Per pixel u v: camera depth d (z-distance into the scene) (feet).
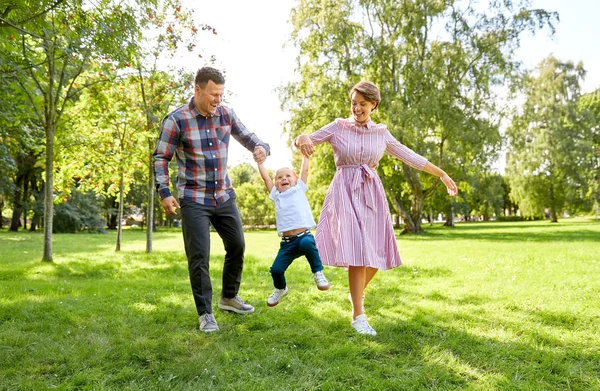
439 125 72.84
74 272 25.25
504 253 34.27
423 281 19.70
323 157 75.10
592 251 33.68
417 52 75.61
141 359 9.43
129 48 23.00
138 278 22.80
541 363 9.14
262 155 13.08
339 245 11.57
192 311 13.74
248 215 151.23
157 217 179.42
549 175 113.19
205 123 12.41
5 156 35.32
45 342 10.38
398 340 10.57
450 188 13.16
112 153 41.14
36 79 29.55
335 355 9.54
